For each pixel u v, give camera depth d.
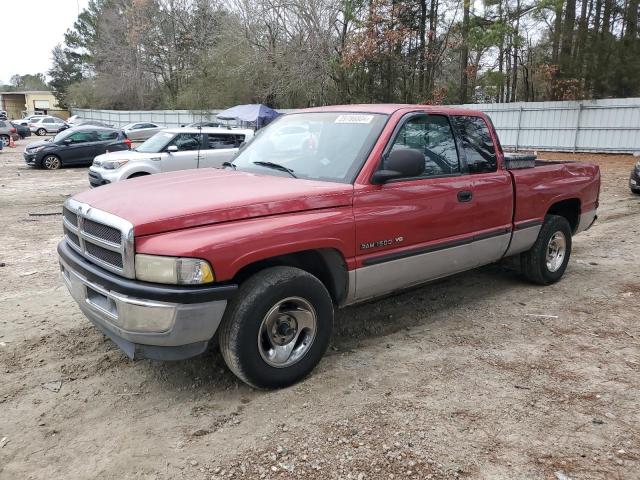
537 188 5.34
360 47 26.31
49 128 46.03
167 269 3.02
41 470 2.81
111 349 4.21
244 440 3.04
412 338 4.46
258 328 3.35
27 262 6.88
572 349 4.25
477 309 5.13
